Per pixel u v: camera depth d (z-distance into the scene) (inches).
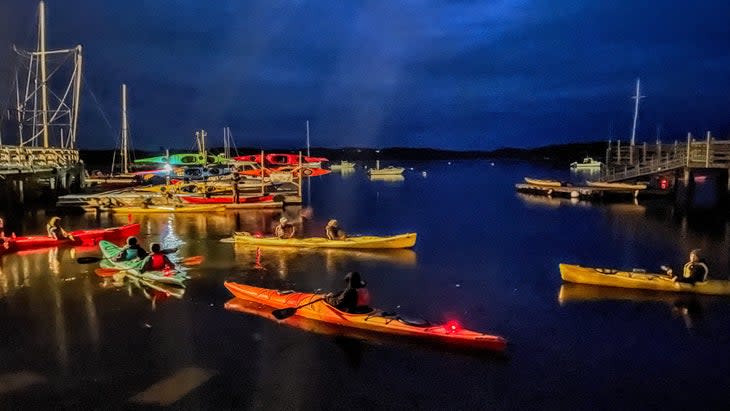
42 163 1430.9
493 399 324.5
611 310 482.9
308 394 326.6
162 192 1235.2
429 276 612.4
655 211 1210.6
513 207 1328.7
